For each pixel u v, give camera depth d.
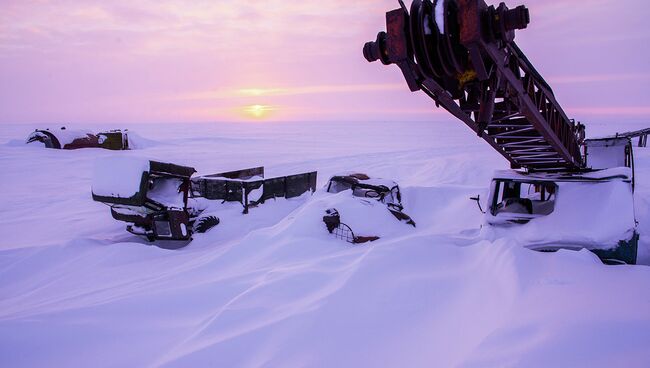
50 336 3.34
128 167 7.35
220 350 2.89
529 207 6.20
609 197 4.88
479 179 16.00
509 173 6.08
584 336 2.41
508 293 3.38
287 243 5.96
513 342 2.50
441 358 2.60
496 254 4.18
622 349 2.25
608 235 4.46
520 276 3.60
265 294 3.76
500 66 4.20
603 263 4.34
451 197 10.59
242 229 8.58
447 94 4.69
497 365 2.26
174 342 3.27
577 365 2.15
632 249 4.34
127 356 3.10
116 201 7.49
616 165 10.52
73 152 27.86
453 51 3.99
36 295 5.16
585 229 4.67
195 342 3.11
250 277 4.56
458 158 23.25
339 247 6.07
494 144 7.08
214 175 10.78
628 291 3.20
